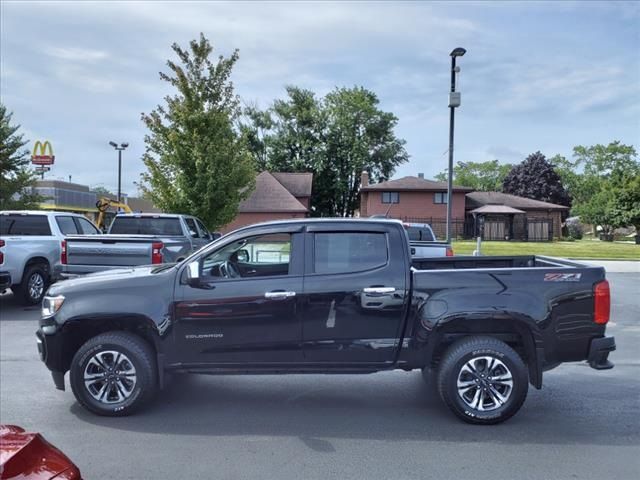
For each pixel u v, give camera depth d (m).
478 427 5.04
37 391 6.07
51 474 2.35
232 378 6.63
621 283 16.16
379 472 4.10
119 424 5.09
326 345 5.25
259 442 4.68
